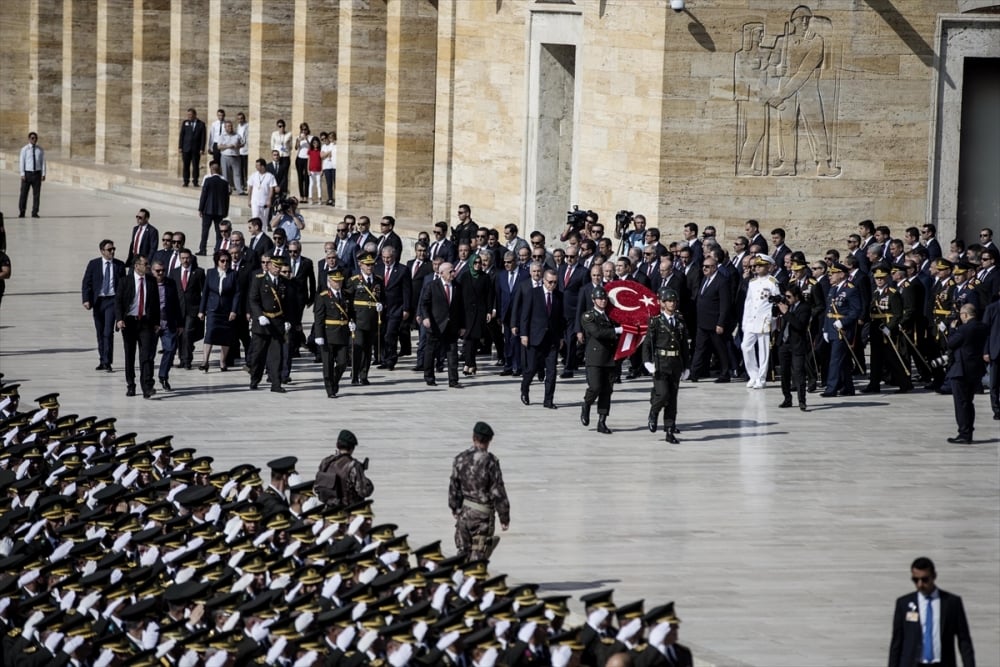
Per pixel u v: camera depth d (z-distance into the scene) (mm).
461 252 99875
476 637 40219
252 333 90188
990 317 86375
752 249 99500
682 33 111312
